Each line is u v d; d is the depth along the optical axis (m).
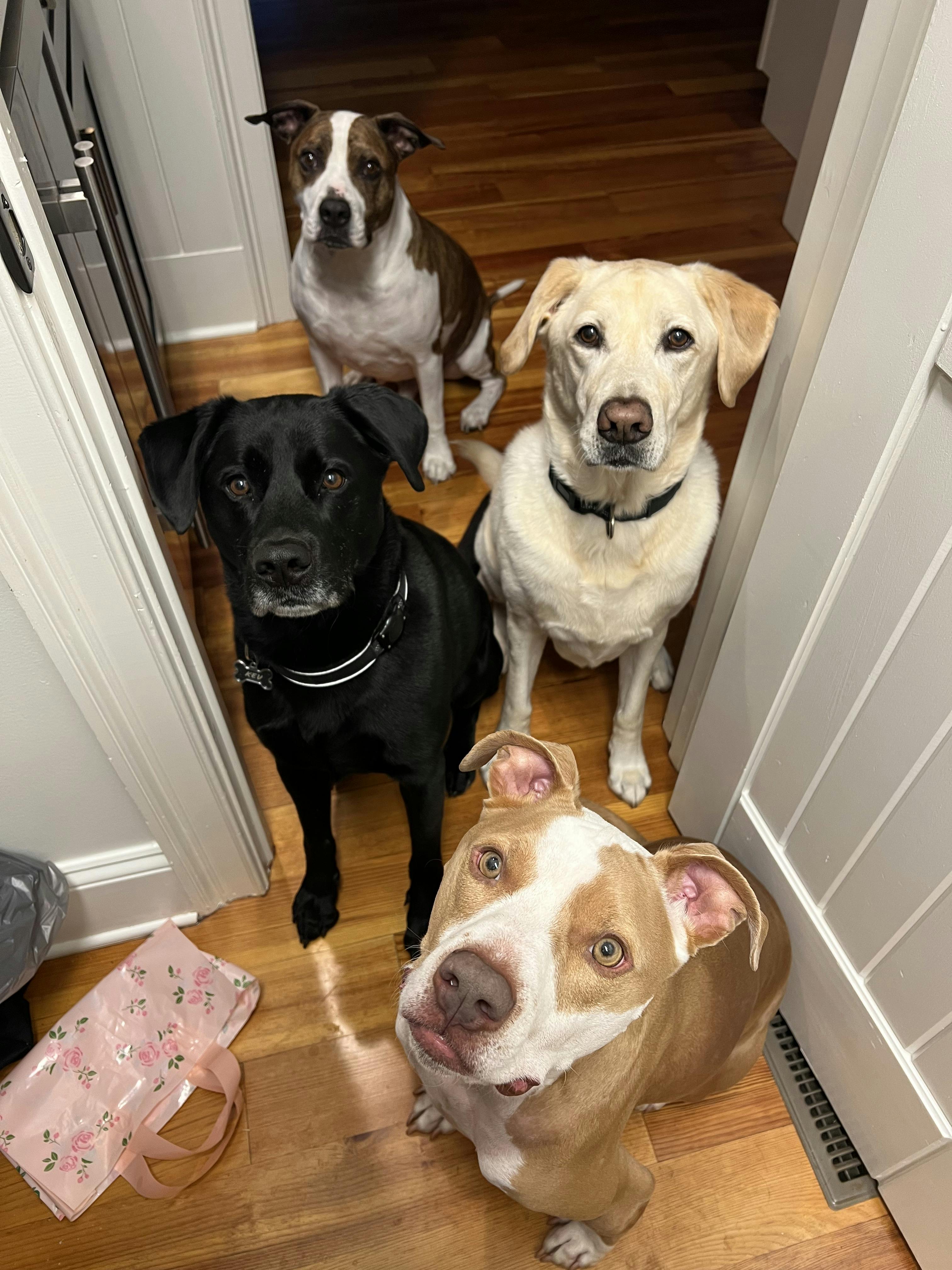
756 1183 1.61
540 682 2.36
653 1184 1.42
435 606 1.62
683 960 1.16
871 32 1.16
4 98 1.12
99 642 1.34
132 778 1.55
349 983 1.83
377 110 4.20
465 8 5.02
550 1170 1.24
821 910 1.58
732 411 2.94
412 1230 1.54
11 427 1.09
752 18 4.98
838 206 1.28
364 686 1.52
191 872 1.79
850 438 1.25
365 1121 1.65
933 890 1.29
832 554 1.34
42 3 1.80
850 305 1.20
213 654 2.36
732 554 1.75
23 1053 1.70
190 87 2.62
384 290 2.39
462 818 2.09
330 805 1.83
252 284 3.11
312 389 2.99
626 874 1.07
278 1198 1.57
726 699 1.73
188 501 1.36
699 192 3.83
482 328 2.79
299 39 4.72
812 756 1.51
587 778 2.18
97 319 1.58
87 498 1.19
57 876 1.70
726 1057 1.46
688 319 1.51
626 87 4.44
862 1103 1.57
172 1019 1.72
